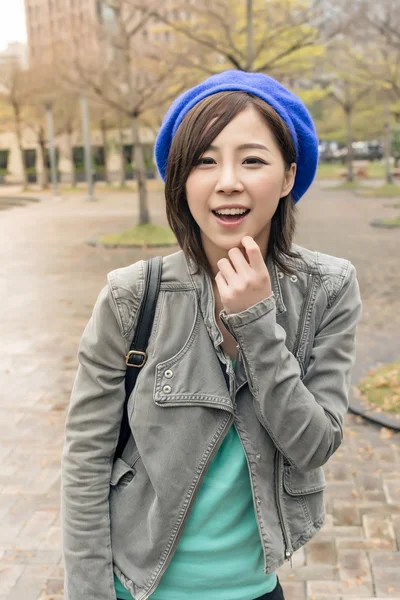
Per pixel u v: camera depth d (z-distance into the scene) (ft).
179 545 4.02
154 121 98.58
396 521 11.18
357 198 84.33
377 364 19.38
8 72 109.81
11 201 103.24
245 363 3.73
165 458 3.88
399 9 48.65
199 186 3.71
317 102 120.16
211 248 3.99
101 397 4.06
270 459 4.00
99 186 130.62
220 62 53.52
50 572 10.15
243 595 4.13
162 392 3.88
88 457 4.07
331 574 9.75
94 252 45.24
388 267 36.35
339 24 44.45
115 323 4.01
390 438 14.58
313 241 47.03
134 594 4.01
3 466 13.89
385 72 65.26
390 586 9.45
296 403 3.73
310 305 4.10
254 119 3.67
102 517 4.09
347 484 12.57
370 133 121.80
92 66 46.24
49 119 108.78
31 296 31.71
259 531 3.97
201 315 3.98
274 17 43.78
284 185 3.98
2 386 18.97
